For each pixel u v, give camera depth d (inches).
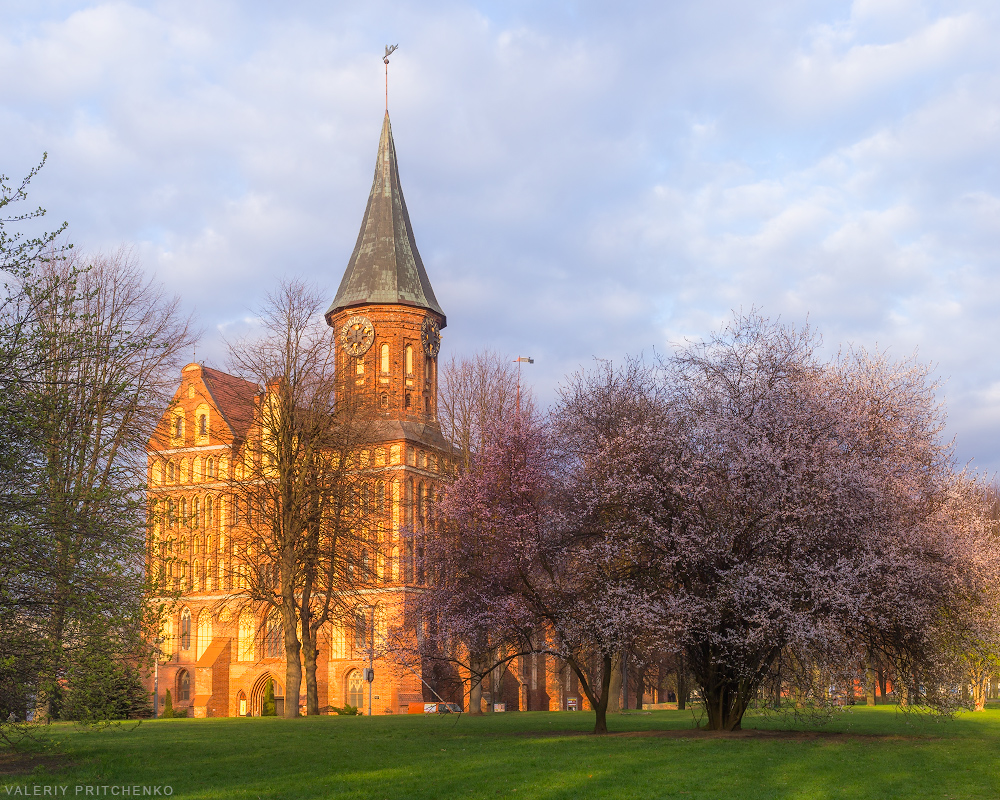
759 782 767.7
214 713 2716.5
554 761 884.0
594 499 1190.9
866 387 1253.7
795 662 1160.8
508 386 2244.1
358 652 2605.8
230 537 2250.2
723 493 1169.4
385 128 3112.7
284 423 1870.1
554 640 1253.7
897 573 1097.4
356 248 3058.6
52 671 808.3
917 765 876.0
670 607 1122.7
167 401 1378.0
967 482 1253.1
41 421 831.1
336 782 752.3
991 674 2047.2
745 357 1263.5
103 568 835.4
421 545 1418.6
